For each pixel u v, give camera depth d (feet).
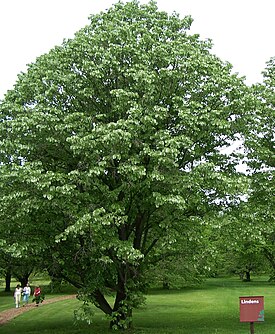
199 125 58.90
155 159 54.44
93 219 50.83
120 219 53.11
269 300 117.19
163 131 54.75
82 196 54.34
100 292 65.00
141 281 64.75
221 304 110.93
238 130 63.36
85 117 56.80
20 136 58.23
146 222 65.92
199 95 62.64
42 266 63.46
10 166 56.75
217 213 61.26
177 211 59.62
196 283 164.66
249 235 61.05
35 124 55.57
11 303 132.98
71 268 62.95
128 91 59.11
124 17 68.13
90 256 57.16
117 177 59.47
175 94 61.26
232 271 223.30
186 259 66.28
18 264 63.16
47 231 58.70
